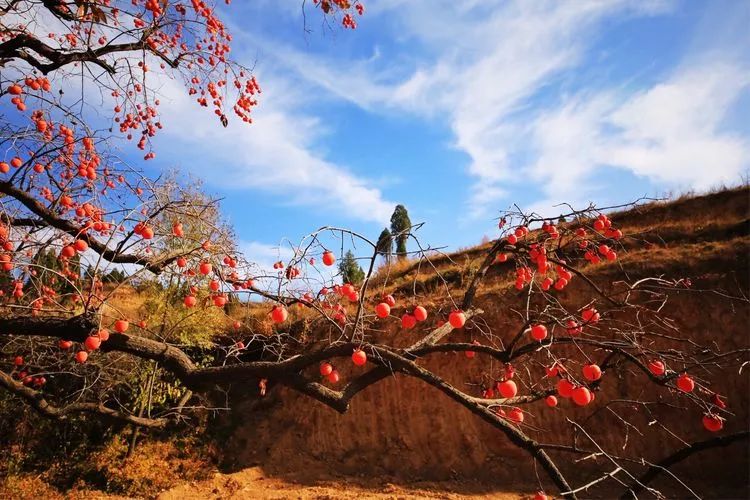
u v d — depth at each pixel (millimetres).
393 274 16641
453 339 11594
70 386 9039
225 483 10000
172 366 3609
